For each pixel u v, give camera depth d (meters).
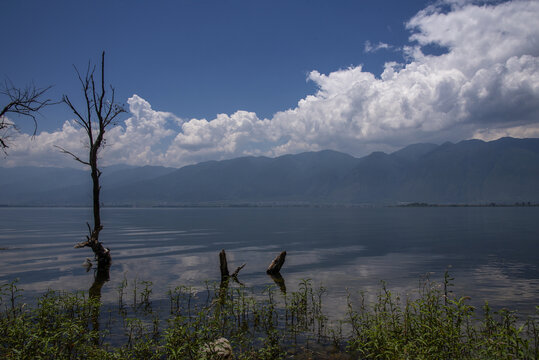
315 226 98.81
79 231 76.00
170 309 16.45
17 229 81.88
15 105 15.16
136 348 9.86
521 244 47.34
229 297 18.34
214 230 82.00
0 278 24.66
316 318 14.81
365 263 31.28
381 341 9.79
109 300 18.17
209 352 9.18
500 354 8.14
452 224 103.81
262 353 10.79
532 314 15.05
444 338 9.12
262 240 56.25
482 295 18.67
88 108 27.11
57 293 19.67
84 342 10.82
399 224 106.88
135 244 49.88
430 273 25.73
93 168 27.45
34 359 9.02
